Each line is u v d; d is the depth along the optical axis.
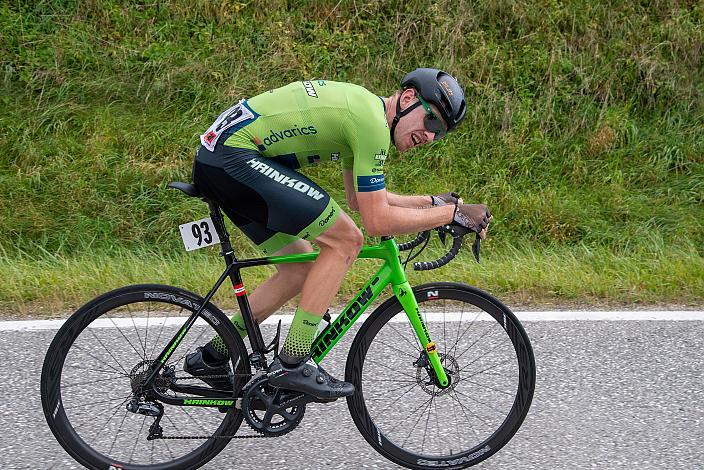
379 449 5.77
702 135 12.01
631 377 6.99
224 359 5.71
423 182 11.45
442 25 12.67
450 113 5.29
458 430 6.13
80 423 6.11
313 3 12.95
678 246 10.48
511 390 6.51
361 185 5.21
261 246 5.81
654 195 11.42
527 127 11.92
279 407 5.43
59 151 11.19
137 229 10.57
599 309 8.48
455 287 5.72
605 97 12.24
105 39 12.42
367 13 12.98
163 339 7.03
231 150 5.26
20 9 12.48
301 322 5.35
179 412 6.32
